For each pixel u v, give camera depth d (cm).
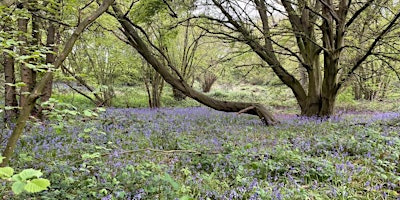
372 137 590
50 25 762
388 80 1578
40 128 673
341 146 516
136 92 1980
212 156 488
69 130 667
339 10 985
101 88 326
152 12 905
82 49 1442
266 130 769
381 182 398
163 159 494
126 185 347
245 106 965
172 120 943
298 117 1038
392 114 1149
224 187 371
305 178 413
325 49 965
